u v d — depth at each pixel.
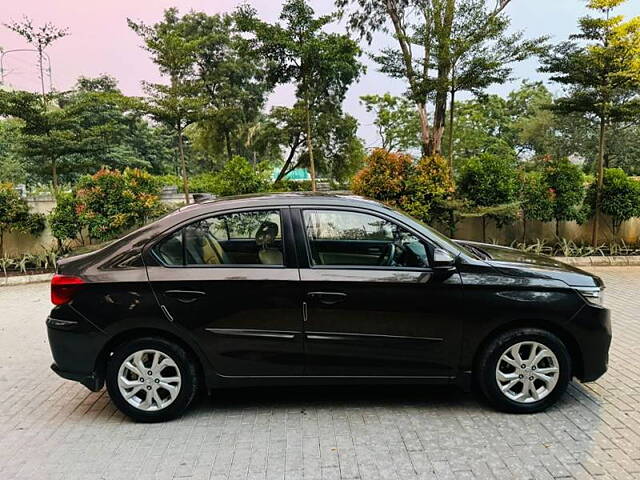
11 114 9.84
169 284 3.26
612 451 2.88
